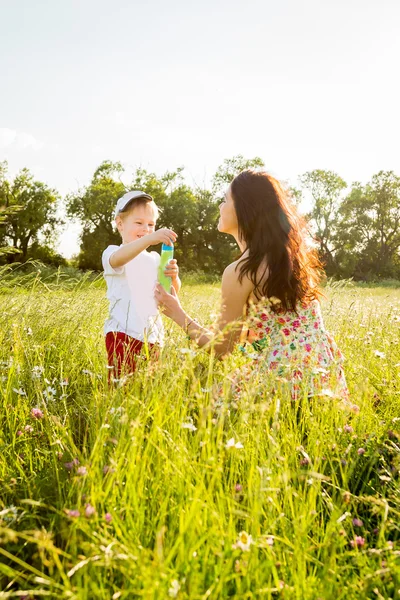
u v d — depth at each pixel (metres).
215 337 1.93
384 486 2.04
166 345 2.48
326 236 62.06
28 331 3.66
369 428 2.48
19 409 2.59
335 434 2.27
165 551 1.48
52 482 2.01
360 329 4.52
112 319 3.40
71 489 1.75
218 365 2.51
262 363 2.54
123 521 1.67
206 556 1.42
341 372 2.93
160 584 1.25
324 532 1.76
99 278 5.76
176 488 1.72
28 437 2.35
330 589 1.44
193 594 1.27
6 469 2.11
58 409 2.62
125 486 1.75
